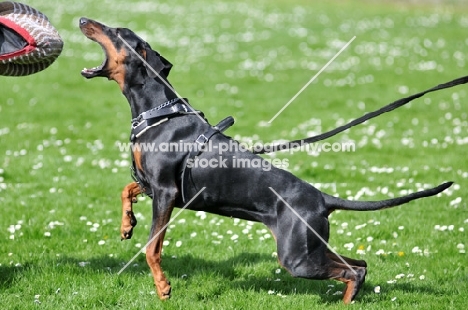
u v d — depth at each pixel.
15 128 16.67
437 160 14.06
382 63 25.09
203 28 30.30
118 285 8.09
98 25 7.55
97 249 9.34
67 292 7.88
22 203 11.20
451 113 18.58
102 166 13.50
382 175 13.09
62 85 21.55
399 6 39.22
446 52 26.97
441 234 9.95
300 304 7.53
